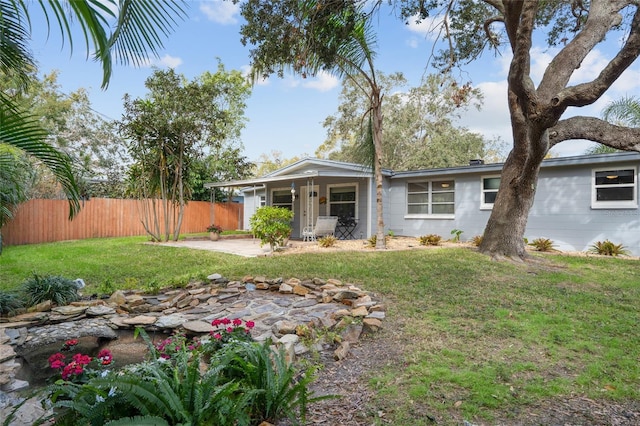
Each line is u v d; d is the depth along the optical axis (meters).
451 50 6.98
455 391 2.68
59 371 2.68
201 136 14.76
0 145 3.09
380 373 3.01
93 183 20.33
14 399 2.56
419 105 25.44
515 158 8.05
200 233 18.33
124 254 9.85
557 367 3.08
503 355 3.31
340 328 3.94
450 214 12.94
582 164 10.34
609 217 10.05
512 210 8.31
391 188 14.41
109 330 4.26
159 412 1.80
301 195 15.50
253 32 7.16
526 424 2.28
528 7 5.49
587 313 4.49
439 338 3.74
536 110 6.09
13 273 7.19
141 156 13.71
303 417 2.19
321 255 8.78
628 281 6.17
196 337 3.87
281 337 3.67
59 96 19.86
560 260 8.22
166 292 5.71
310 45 7.18
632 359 3.21
